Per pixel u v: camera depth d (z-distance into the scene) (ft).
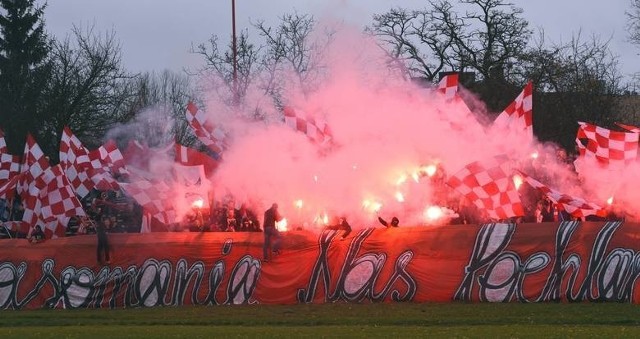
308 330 156.66
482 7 373.81
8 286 221.46
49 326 177.27
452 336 142.72
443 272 194.70
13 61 425.69
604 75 347.15
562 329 148.66
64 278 219.00
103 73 421.18
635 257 181.68
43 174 227.40
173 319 182.60
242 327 166.50
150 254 216.13
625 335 139.33
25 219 228.22
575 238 187.42
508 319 166.20
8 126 380.78
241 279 209.56
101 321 183.93
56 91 386.11
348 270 202.69
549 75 335.47
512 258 190.49
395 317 173.27
